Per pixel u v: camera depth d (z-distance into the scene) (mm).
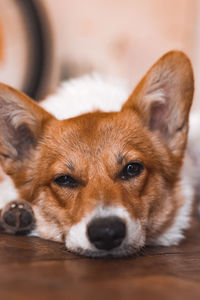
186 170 996
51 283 683
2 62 1492
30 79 1506
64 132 859
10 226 865
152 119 898
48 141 866
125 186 824
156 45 1617
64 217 832
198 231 962
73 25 1559
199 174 1051
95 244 785
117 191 807
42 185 857
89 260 773
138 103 881
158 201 859
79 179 825
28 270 711
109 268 736
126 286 685
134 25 1603
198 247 863
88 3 1565
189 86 874
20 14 1482
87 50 1572
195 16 1608
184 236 908
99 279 698
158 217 861
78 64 1562
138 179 833
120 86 1038
